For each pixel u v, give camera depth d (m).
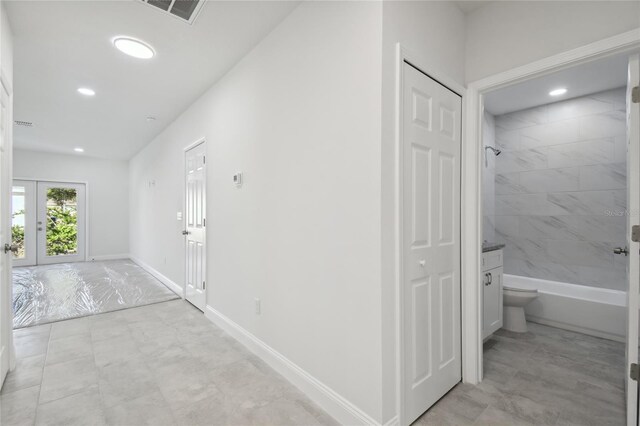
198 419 1.62
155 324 2.98
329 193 1.68
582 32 1.55
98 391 1.86
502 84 1.85
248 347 2.45
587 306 2.75
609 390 1.87
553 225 3.36
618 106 2.98
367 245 1.47
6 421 1.59
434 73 1.71
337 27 1.64
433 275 1.73
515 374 2.06
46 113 3.87
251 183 2.41
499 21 1.85
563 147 3.30
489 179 3.60
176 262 4.13
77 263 6.47
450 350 1.86
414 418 1.58
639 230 1.48
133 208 6.79
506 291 2.78
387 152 1.44
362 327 1.50
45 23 2.07
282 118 2.06
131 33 2.20
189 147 3.63
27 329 2.86
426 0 1.68
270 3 1.90
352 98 1.55
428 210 1.69
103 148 5.96
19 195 6.10
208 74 2.83
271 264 2.17
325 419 1.62
